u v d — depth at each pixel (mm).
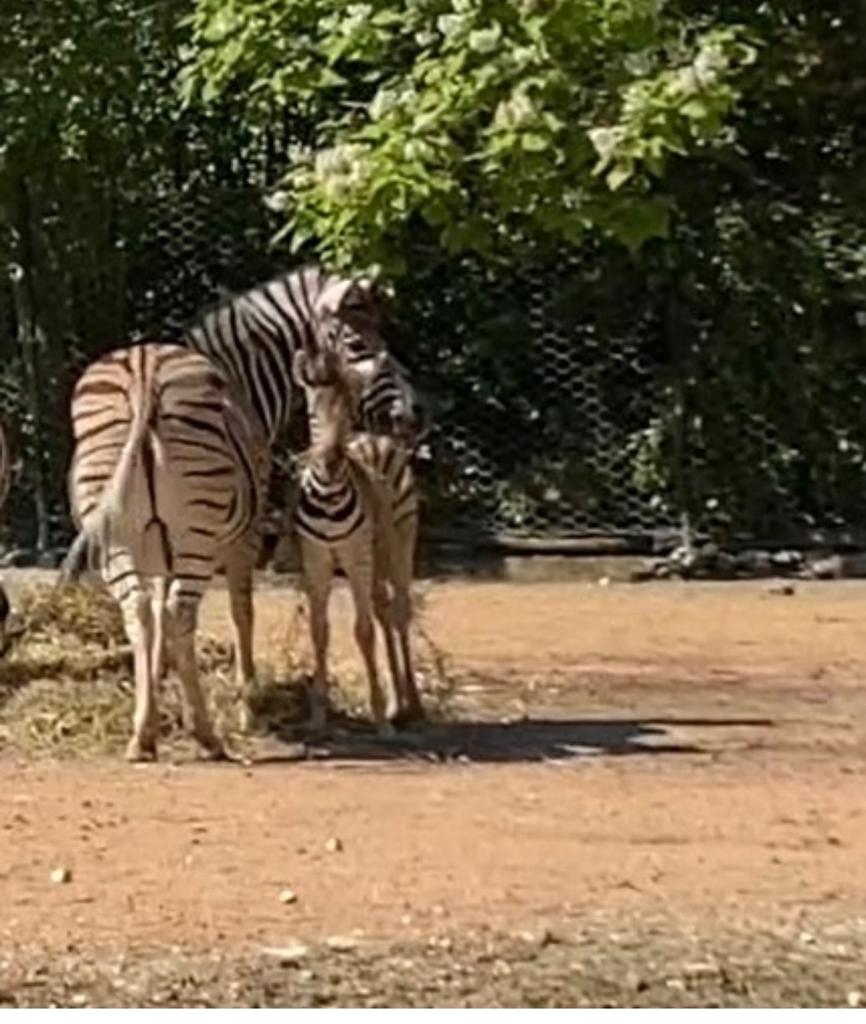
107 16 15953
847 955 7449
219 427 10227
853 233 16328
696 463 16484
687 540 16500
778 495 16484
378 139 11484
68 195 16562
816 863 8531
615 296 16516
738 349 16406
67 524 16531
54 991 7090
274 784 9789
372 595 10883
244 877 8320
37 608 12094
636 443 16516
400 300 16594
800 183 16469
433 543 16594
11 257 16578
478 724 11211
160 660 10352
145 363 10180
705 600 15336
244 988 7109
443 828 9016
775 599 15375
